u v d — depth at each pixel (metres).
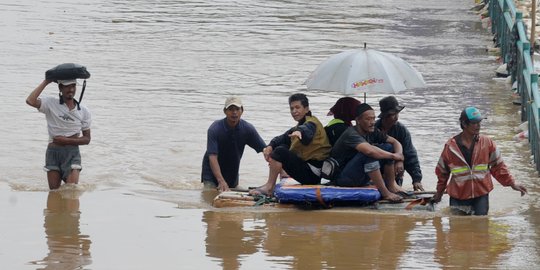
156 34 68.25
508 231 28.88
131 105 46.75
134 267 25.16
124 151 38.62
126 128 42.22
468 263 25.62
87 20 74.00
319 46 63.97
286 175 34.16
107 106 46.38
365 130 31.81
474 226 29.45
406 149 33.12
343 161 32.06
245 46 63.81
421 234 28.55
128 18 75.56
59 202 31.98
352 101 32.75
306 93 49.97
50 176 33.69
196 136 41.22
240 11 80.06
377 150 31.47
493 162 30.97
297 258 26.06
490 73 55.53
